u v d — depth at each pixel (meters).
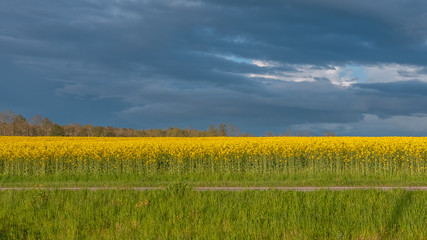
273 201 10.54
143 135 66.19
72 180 20.62
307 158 22.94
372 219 8.97
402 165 21.72
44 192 11.84
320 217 9.17
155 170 22.27
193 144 26.61
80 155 22.61
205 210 10.05
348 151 22.66
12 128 65.81
